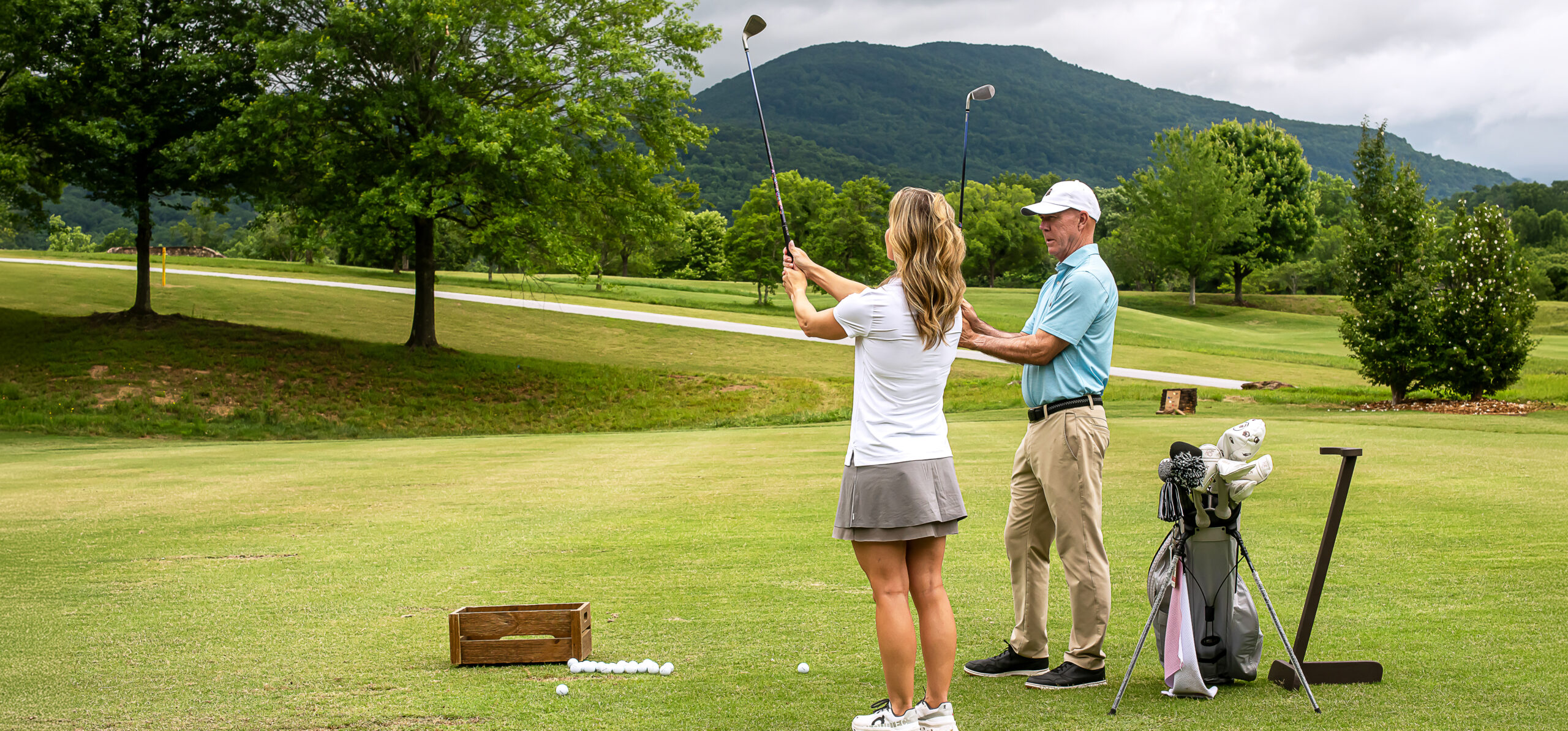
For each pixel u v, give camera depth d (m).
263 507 9.35
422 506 9.27
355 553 6.81
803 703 3.53
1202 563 3.74
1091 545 3.79
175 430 22.66
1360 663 3.71
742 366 31.84
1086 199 3.94
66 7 24.75
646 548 6.88
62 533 7.88
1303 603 4.96
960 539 7.07
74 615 5.07
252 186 27.75
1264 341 45.75
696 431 22.12
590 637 4.23
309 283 45.88
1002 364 33.06
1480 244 20.72
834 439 17.06
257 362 26.91
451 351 29.69
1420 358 20.89
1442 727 3.16
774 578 5.85
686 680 3.83
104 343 27.27
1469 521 7.12
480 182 25.91
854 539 3.10
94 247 112.56
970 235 87.12
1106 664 4.10
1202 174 58.22
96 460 15.40
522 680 3.88
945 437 3.18
